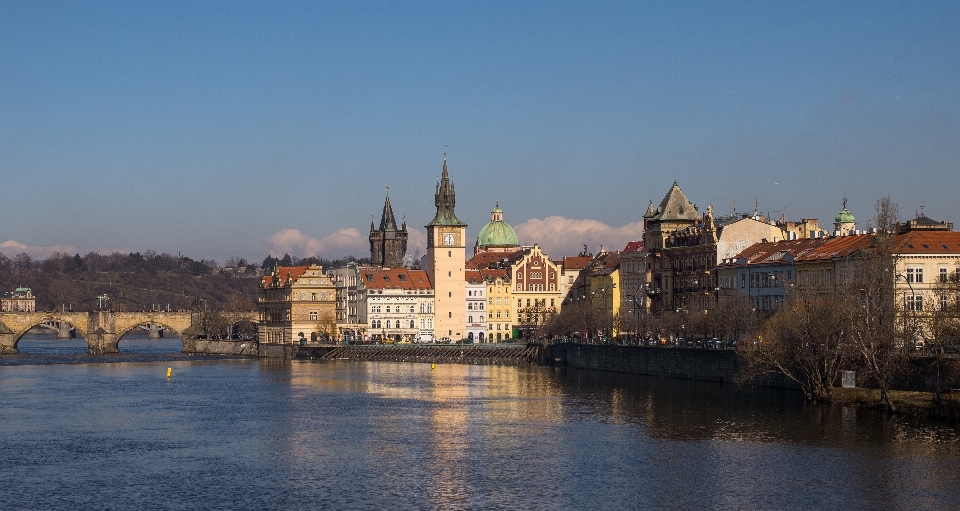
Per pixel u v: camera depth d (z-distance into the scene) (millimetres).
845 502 127312
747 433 166500
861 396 188500
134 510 125938
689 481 137125
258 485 136625
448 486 135500
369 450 158250
